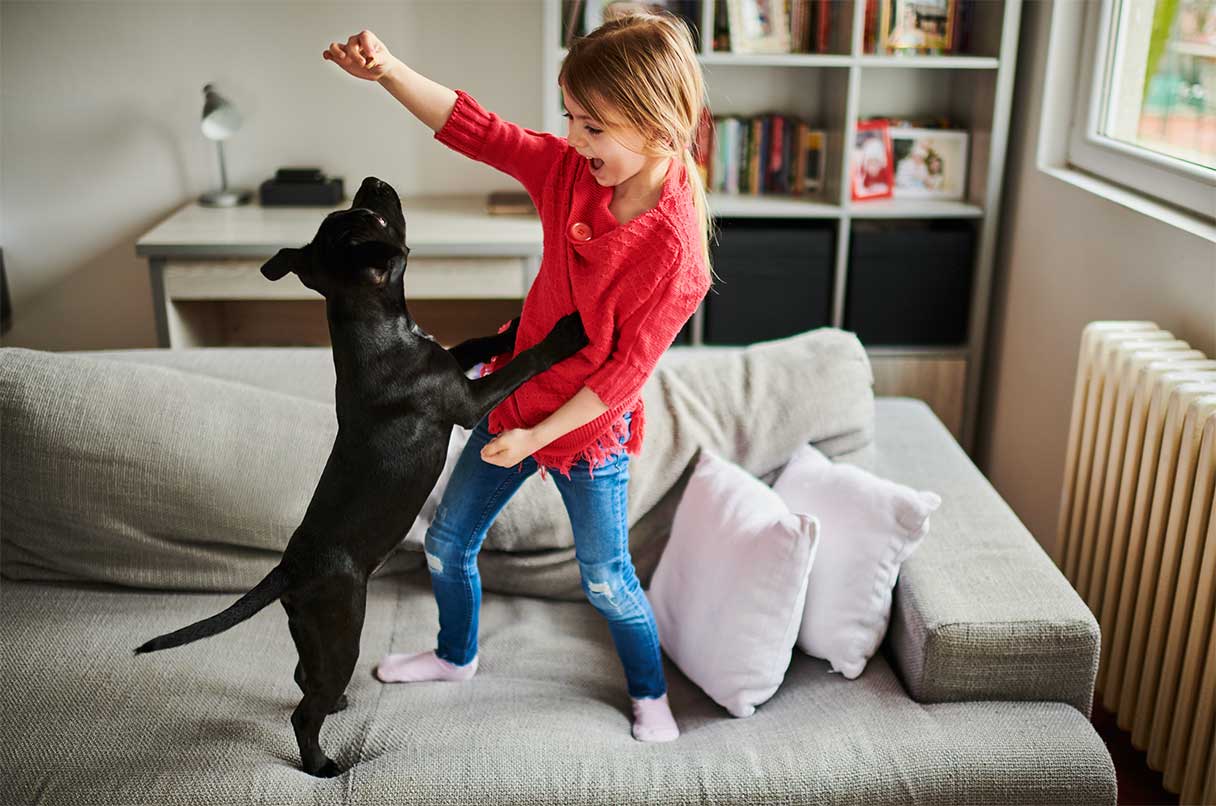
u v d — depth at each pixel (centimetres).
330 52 145
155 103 316
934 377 305
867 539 174
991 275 297
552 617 197
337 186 314
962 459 214
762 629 171
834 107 299
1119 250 231
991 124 285
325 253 131
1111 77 253
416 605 197
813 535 168
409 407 137
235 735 157
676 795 149
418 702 171
